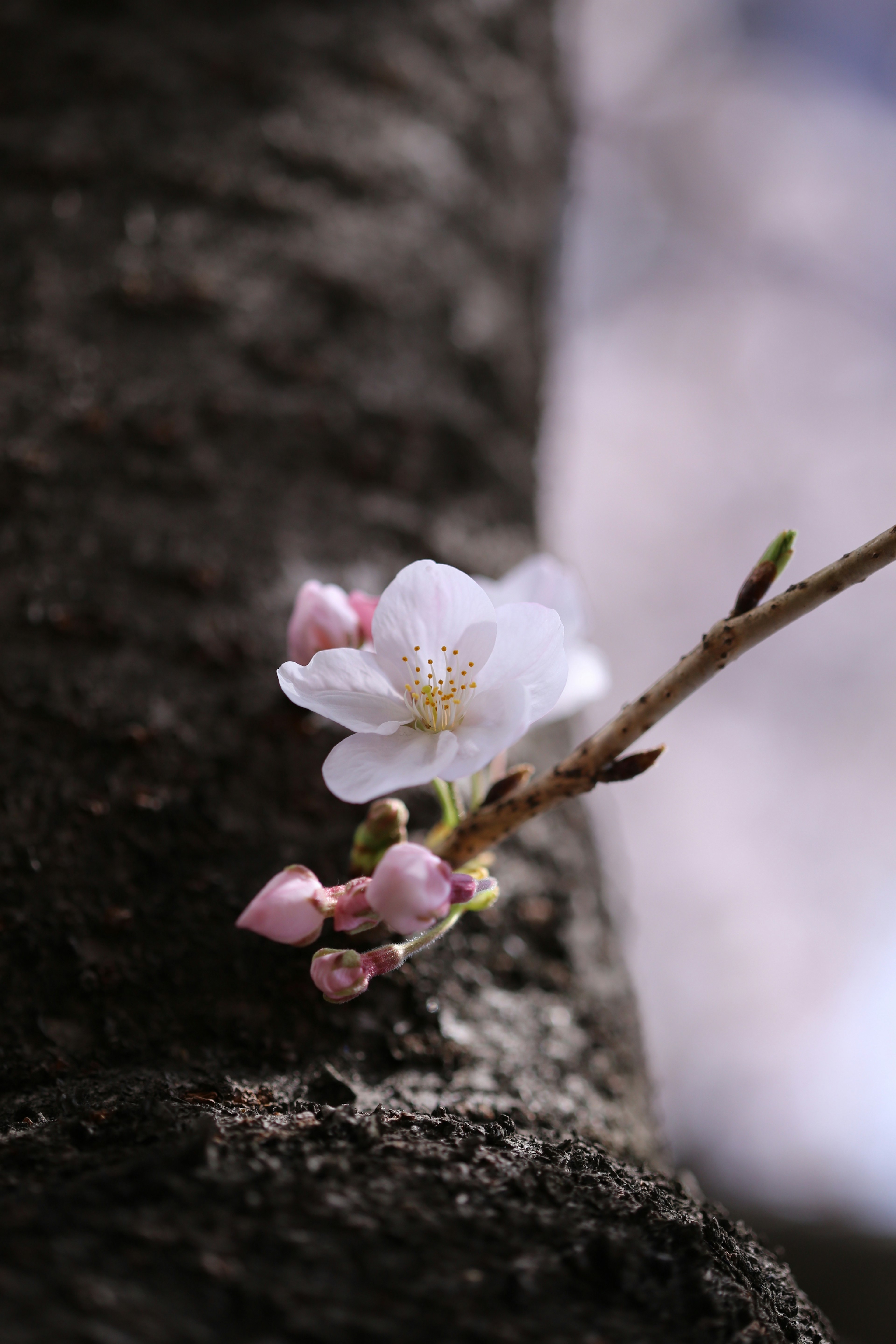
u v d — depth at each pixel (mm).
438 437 578
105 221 586
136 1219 388
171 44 690
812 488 1965
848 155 1931
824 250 1951
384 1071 442
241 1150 402
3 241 567
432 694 424
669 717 1881
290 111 680
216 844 463
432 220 684
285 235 614
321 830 471
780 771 1857
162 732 476
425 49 786
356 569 520
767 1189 1374
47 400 525
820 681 1868
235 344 555
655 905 1789
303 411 543
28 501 506
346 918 417
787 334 1983
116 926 448
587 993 476
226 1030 440
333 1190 397
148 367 538
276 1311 381
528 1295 389
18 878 450
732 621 420
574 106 988
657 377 2018
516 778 433
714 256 1981
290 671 424
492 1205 401
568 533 1629
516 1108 442
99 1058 434
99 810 462
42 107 638
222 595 502
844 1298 978
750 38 1938
